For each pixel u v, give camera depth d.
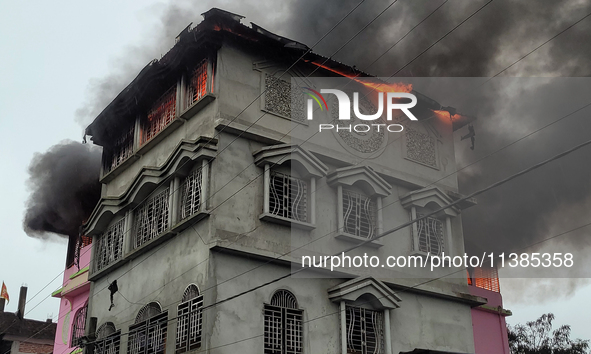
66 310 29.36
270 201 19.16
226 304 17.27
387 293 19.97
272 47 20.77
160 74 22.36
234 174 18.86
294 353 18.08
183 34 20.61
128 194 22.28
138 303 20.59
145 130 23.89
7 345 36.34
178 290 18.58
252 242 18.36
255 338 17.45
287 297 18.61
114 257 22.97
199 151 18.69
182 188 19.86
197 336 17.08
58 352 28.73
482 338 24.42
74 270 29.42
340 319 19.22
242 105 19.84
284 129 20.42
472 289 24.98
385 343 19.69
